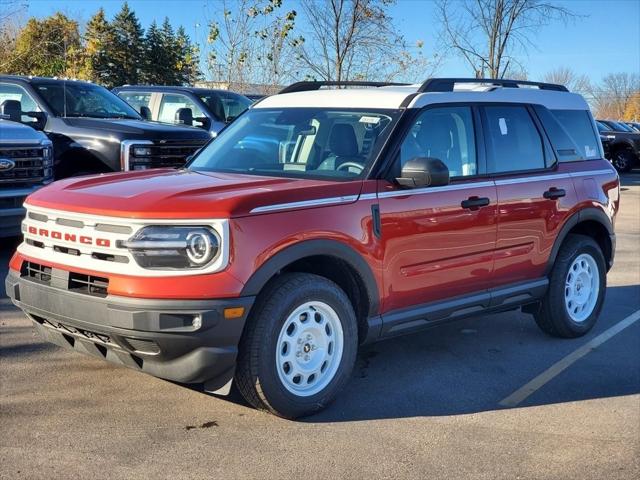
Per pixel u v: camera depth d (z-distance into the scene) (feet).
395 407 15.23
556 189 19.40
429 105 16.71
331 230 14.08
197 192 13.42
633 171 94.99
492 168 17.97
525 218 18.44
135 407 14.47
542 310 20.22
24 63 66.59
